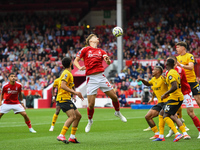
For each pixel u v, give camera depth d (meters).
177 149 25.83
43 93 101.00
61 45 126.38
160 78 32.31
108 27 138.88
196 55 109.56
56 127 46.44
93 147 27.77
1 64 117.69
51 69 111.19
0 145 29.83
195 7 139.75
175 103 29.92
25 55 119.75
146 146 27.67
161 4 147.12
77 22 151.25
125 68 107.81
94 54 32.91
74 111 30.77
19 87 40.59
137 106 87.44
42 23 146.25
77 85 111.44
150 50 116.94
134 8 150.38
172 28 128.88
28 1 160.12
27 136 36.88
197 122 32.69
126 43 125.44
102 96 103.56
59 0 157.62
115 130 41.78
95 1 160.75
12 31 142.50
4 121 56.56
